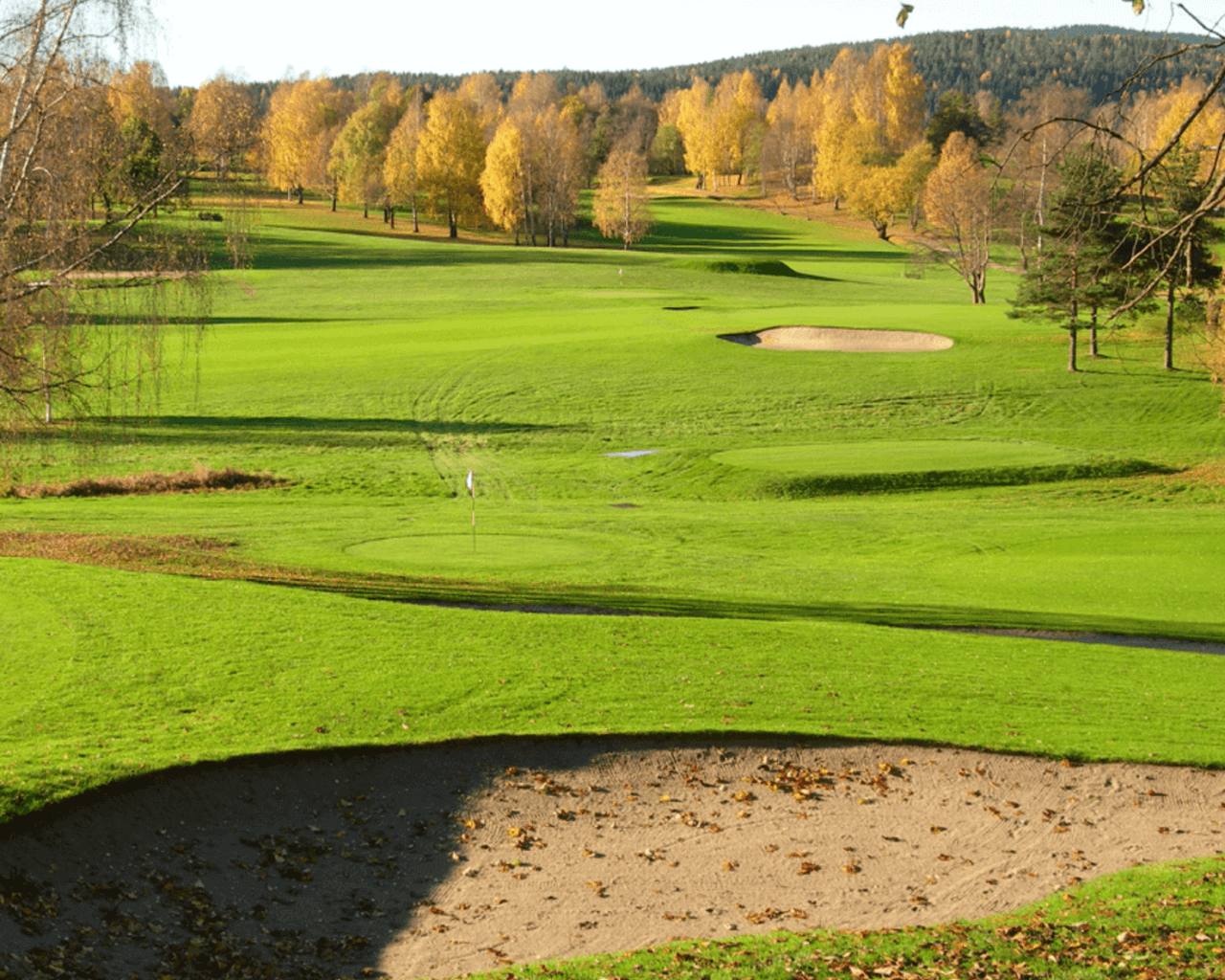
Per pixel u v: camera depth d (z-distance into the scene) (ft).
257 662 59.88
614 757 50.98
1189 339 205.87
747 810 47.42
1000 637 71.87
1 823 38.01
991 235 312.09
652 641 67.36
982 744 52.65
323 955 35.91
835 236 524.93
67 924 34.47
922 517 126.11
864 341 248.52
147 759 45.19
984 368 218.59
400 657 61.82
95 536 104.94
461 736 51.08
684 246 488.85
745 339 253.65
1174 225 23.35
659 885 41.47
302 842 42.86
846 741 52.95
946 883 41.83
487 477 154.61
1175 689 61.05
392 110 616.39
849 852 44.21
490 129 624.18
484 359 228.63
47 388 77.41
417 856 42.98
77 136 74.59
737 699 57.52
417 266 368.89
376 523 119.75
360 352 234.38
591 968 33.24
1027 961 32.40
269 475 151.02
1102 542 110.63
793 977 31.83
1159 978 30.35
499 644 65.31
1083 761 51.44
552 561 100.53
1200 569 98.27
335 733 50.52
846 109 589.73
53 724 49.78
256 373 215.10
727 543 114.52
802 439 175.94
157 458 157.69
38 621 65.51
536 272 361.92
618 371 218.79
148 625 65.62
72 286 75.72
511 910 39.40
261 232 416.46
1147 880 39.75
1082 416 189.26
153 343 87.51
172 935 35.55
